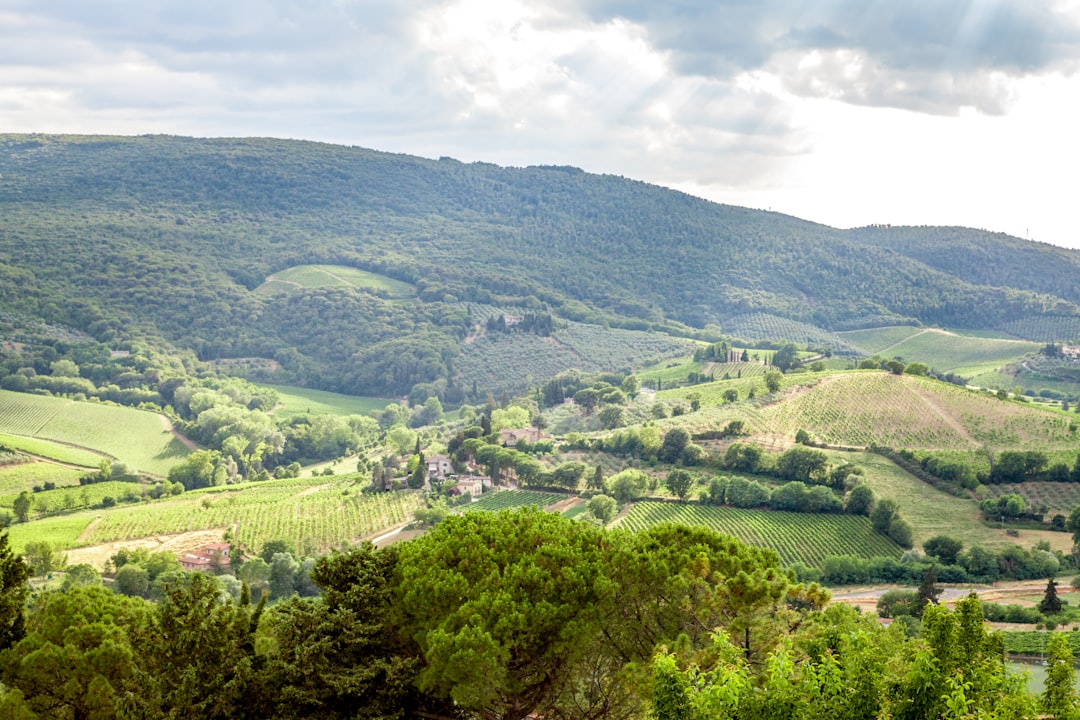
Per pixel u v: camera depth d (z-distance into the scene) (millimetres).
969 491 154625
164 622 32938
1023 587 113625
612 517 144250
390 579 34688
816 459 157500
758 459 164625
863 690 22734
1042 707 23219
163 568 124062
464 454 192125
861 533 137250
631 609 31812
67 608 37062
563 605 30062
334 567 35594
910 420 194500
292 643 32562
